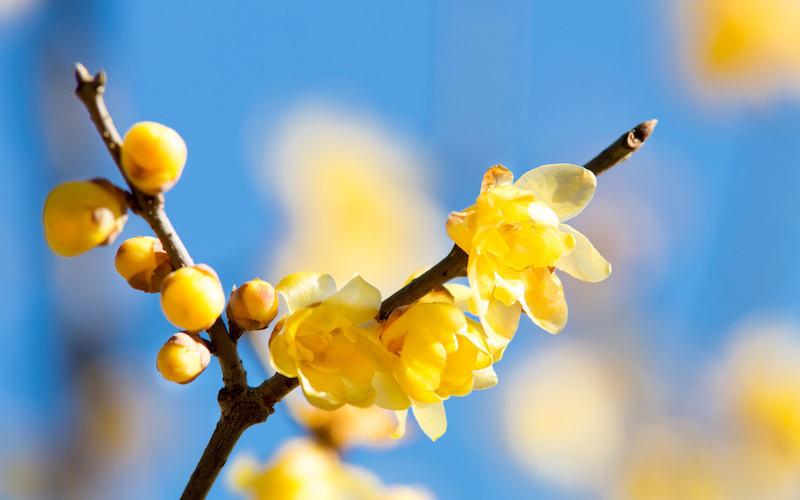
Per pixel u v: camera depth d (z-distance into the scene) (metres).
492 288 0.48
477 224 0.48
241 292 0.48
